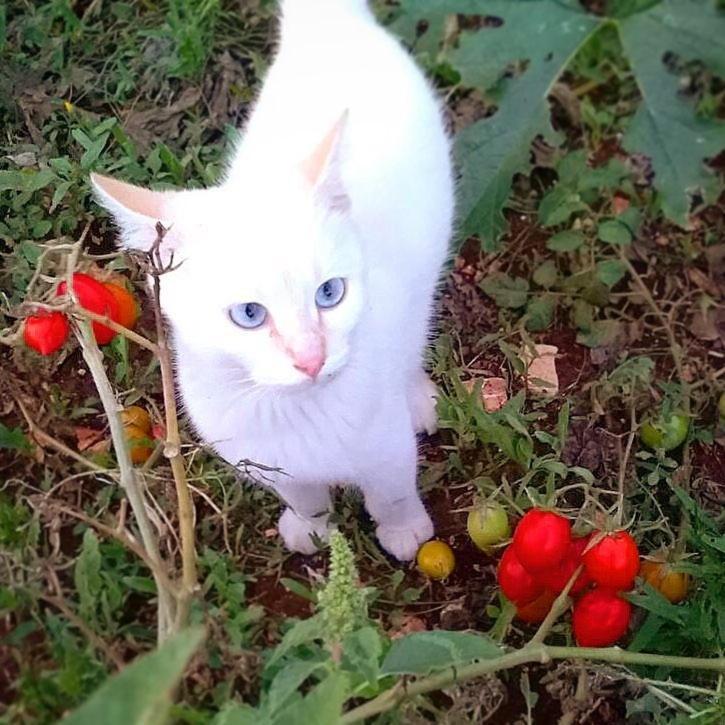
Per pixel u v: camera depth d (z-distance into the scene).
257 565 0.56
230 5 0.77
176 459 0.45
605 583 0.46
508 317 0.68
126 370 0.56
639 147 0.73
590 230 0.71
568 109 0.78
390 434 0.51
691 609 0.51
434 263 0.58
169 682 0.27
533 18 0.73
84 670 0.41
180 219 0.43
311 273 0.43
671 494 0.60
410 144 0.57
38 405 0.56
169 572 0.45
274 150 0.53
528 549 0.46
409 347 0.56
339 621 0.38
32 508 0.51
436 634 0.43
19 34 0.68
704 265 0.72
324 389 0.46
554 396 0.64
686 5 0.75
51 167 0.60
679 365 0.65
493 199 0.70
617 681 0.53
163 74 0.69
